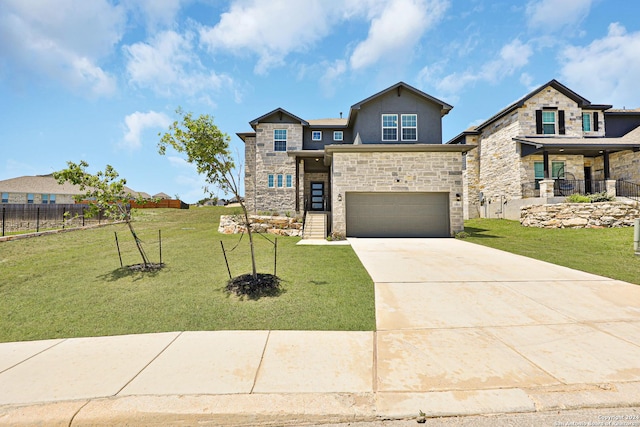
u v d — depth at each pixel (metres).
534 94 18.42
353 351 3.58
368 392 2.78
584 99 18.44
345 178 14.65
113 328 4.38
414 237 14.56
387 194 14.92
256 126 20.59
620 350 3.52
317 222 15.40
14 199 31.84
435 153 14.69
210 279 6.57
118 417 2.50
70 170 6.70
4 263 7.90
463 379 2.96
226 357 3.45
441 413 2.52
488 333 4.04
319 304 5.16
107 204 7.33
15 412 2.54
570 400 2.65
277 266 7.68
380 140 17.12
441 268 7.56
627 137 18.73
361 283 6.29
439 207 14.91
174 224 17.50
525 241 12.13
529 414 2.53
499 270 7.35
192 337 4.02
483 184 22.03
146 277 6.71
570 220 14.27
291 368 3.20
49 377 3.06
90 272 7.12
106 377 3.04
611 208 13.44
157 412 2.52
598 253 9.29
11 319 4.71
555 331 4.07
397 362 3.30
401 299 5.38
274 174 20.36
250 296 5.51
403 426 2.42
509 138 19.17
